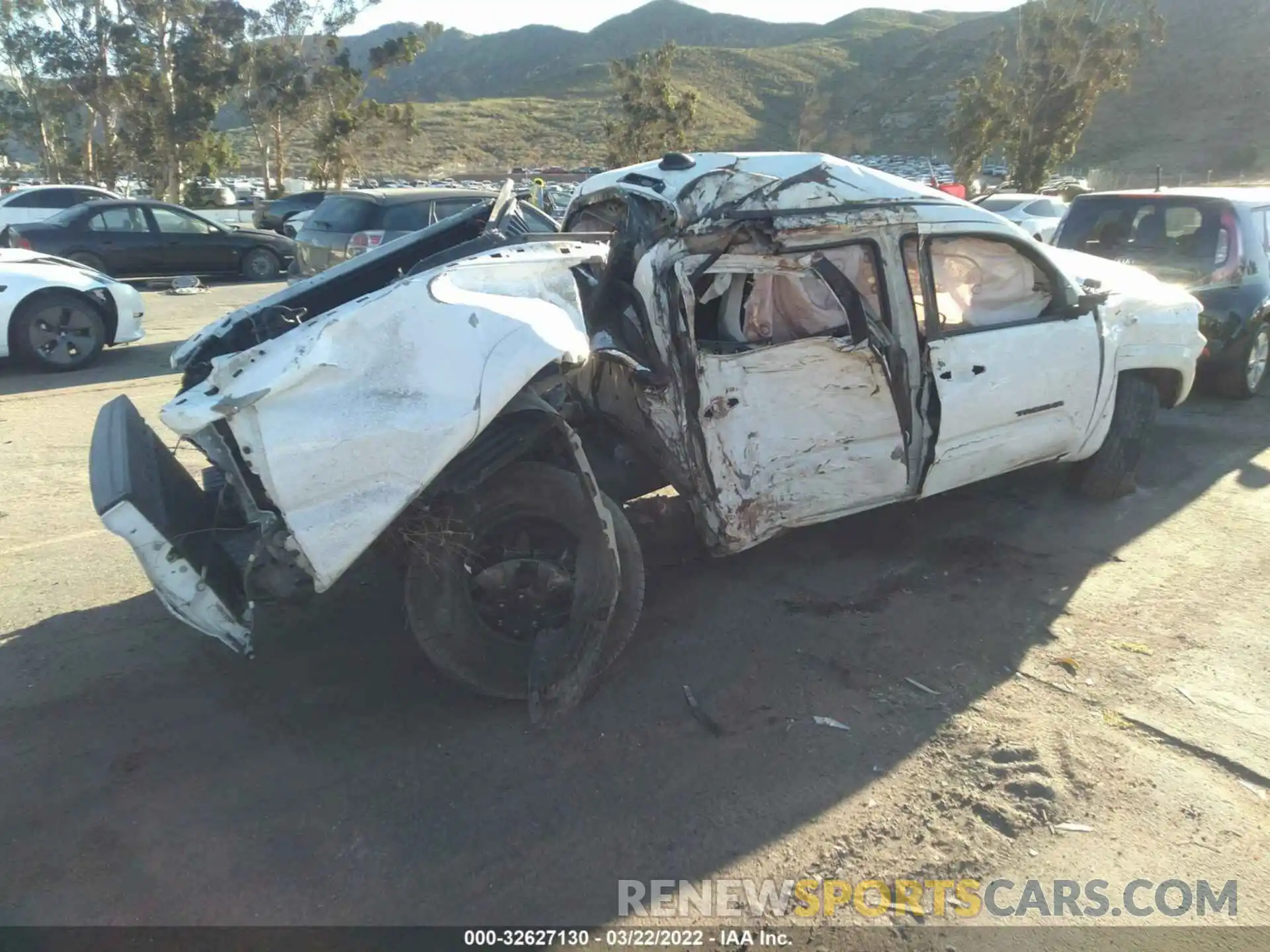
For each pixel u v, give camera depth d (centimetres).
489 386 307
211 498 374
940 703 354
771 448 404
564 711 338
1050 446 492
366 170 8225
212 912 256
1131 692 358
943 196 450
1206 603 429
